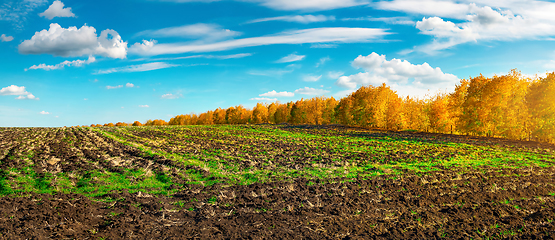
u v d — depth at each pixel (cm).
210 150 2152
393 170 1443
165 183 1166
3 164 1330
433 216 791
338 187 1103
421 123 5000
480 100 3488
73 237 613
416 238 655
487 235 670
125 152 1875
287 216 795
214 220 766
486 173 1337
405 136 3609
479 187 1085
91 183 1087
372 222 751
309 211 834
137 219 745
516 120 3141
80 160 1509
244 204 894
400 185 1117
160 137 3291
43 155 1636
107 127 4862
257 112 9106
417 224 734
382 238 656
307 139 3297
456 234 675
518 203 895
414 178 1216
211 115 11100
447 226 724
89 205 827
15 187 957
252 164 1559
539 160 1758
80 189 1017
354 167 1534
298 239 649
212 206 880
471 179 1211
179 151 2033
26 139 2566
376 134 3972
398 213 816
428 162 1711
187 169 1397
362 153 2122
